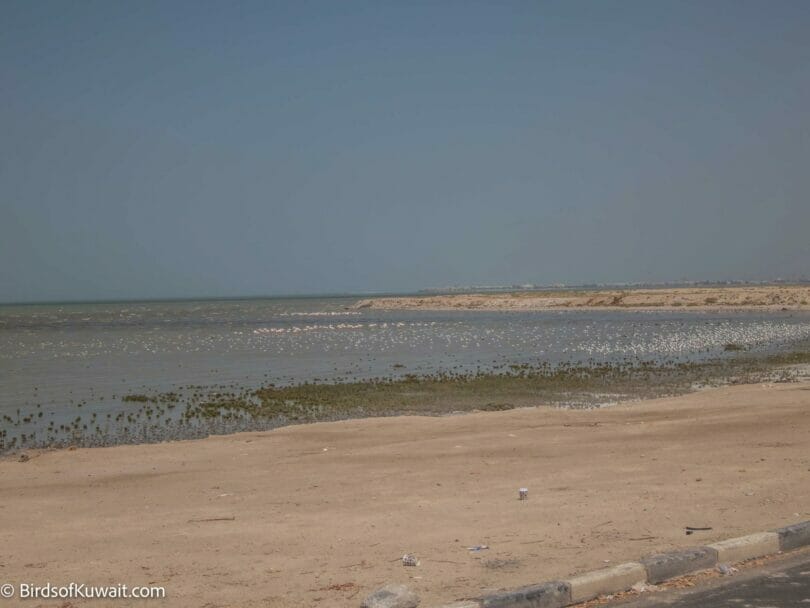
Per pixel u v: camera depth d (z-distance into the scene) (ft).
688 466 42.55
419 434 56.95
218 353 152.15
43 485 43.29
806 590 23.94
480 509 34.42
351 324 287.28
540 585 23.18
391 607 21.57
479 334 205.87
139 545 30.32
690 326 218.38
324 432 58.95
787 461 42.70
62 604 23.68
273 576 25.79
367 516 33.81
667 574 25.36
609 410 66.54
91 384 98.43
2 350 165.37
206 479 43.91
